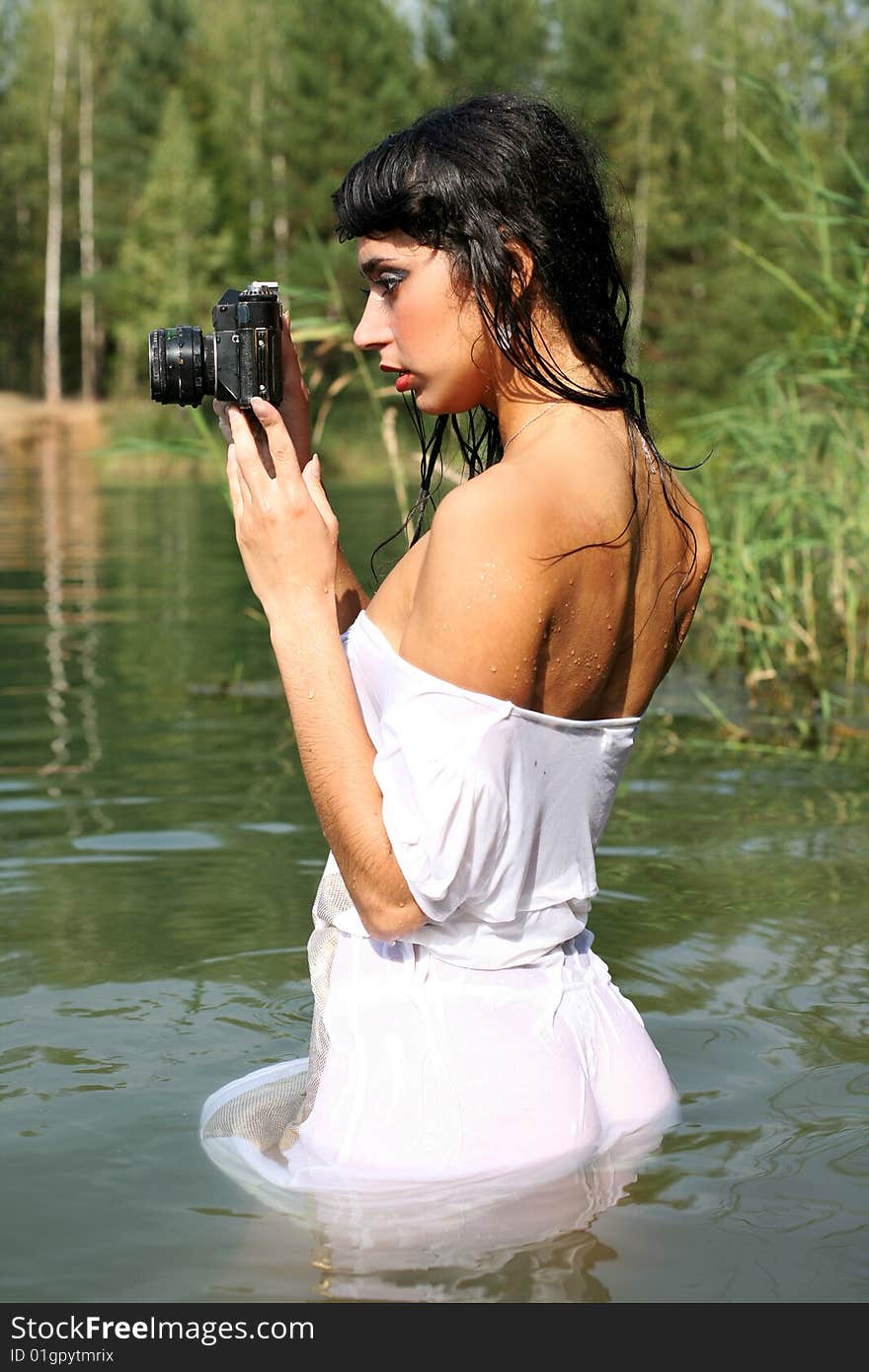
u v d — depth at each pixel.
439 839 1.62
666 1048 2.12
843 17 17.38
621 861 3.10
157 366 1.77
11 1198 1.65
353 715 1.71
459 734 1.63
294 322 4.82
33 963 2.49
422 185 1.67
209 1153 1.77
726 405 8.66
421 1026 1.70
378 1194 1.61
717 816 3.49
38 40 44.38
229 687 5.20
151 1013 2.28
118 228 39.78
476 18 30.77
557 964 1.78
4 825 3.37
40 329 47.41
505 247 1.68
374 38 32.16
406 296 1.72
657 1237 1.54
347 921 1.79
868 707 4.92
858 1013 2.26
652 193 29.83
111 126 39.06
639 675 1.81
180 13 38.88
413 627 1.68
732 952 2.54
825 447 5.71
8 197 43.97
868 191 5.07
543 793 1.72
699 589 1.90
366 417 22.77
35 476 21.77
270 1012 2.29
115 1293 1.45
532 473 1.65
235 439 1.78
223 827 3.36
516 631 1.62
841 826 3.39
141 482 20.48
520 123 1.70
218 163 36.66
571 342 1.75
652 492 1.77
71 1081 2.02
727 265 28.50
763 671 5.30
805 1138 1.80
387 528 10.94
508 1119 1.66
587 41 30.55
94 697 5.01
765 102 5.30
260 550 1.75
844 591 5.86
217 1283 1.46
